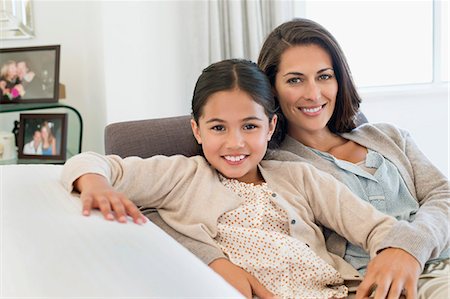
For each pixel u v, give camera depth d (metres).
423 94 3.00
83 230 0.74
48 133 2.36
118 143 1.37
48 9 2.62
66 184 0.96
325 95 1.34
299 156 1.36
